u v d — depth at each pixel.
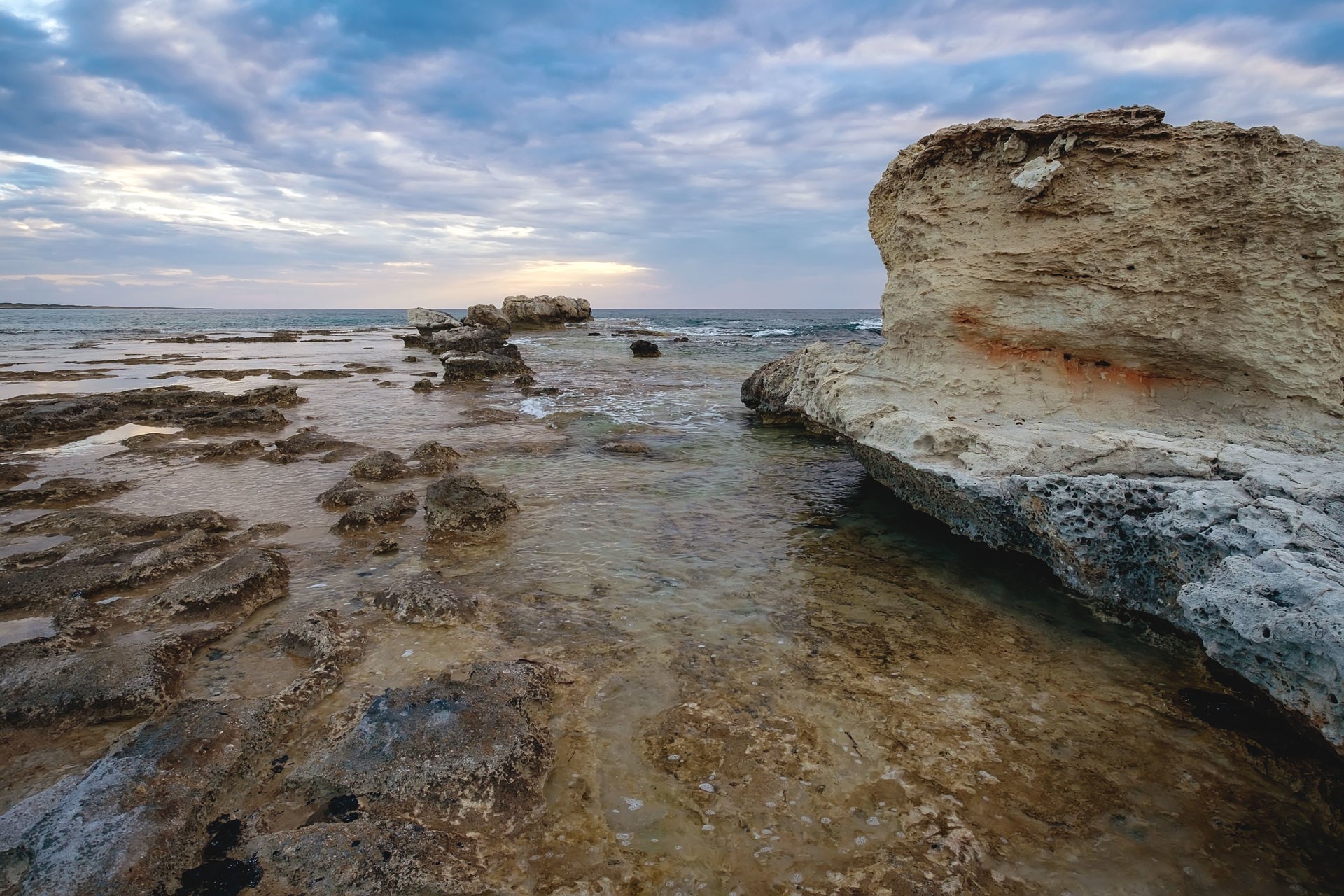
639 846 3.56
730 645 5.64
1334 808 3.83
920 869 3.41
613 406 18.28
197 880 3.27
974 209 7.91
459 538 8.11
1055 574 6.66
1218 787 4.00
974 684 5.07
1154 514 5.70
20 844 3.34
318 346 44.34
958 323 8.18
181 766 3.89
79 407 15.31
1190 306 6.84
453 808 3.73
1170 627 5.68
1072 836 3.64
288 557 7.54
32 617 6.08
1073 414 7.53
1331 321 6.37
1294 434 6.40
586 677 5.13
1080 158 7.09
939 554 7.65
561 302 60.41
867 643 5.68
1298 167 6.30
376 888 3.19
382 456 11.16
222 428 14.75
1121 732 4.50
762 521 8.83
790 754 4.28
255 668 5.29
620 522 8.78
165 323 83.12
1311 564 4.31
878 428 8.49
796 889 3.31
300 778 3.94
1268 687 4.12
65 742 4.38
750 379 16.98
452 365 23.33
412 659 5.37
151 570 6.79
